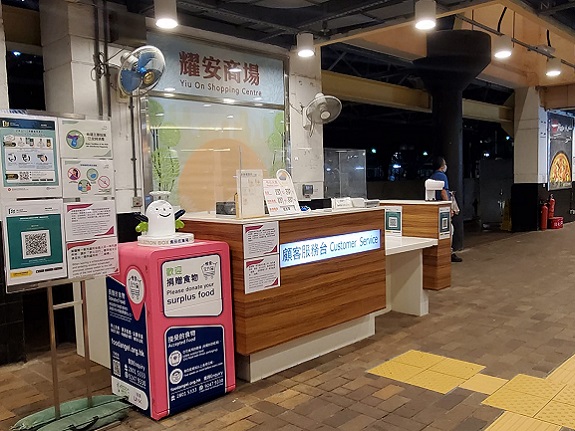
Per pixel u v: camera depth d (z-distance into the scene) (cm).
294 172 627
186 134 515
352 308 416
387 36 707
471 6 470
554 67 827
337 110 624
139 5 460
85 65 441
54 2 443
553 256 833
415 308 511
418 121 1544
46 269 279
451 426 283
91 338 408
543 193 1212
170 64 498
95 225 296
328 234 391
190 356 314
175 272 305
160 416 301
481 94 1330
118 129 461
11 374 385
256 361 355
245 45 564
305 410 309
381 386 340
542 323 472
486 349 405
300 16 512
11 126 264
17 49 476
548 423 284
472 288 620
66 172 284
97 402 316
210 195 539
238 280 337
